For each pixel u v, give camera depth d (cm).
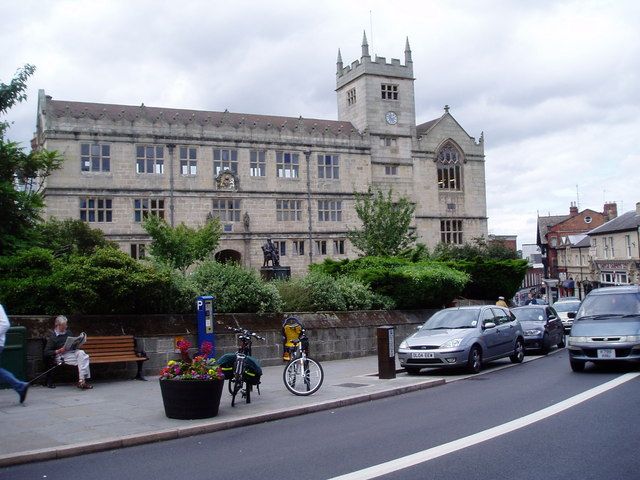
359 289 2403
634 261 5691
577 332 1664
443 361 1712
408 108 6100
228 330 1805
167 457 880
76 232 3709
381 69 5988
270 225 5225
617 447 849
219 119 5406
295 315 2055
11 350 1391
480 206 6431
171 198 4828
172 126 4878
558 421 1029
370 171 5766
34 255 1703
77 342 1424
